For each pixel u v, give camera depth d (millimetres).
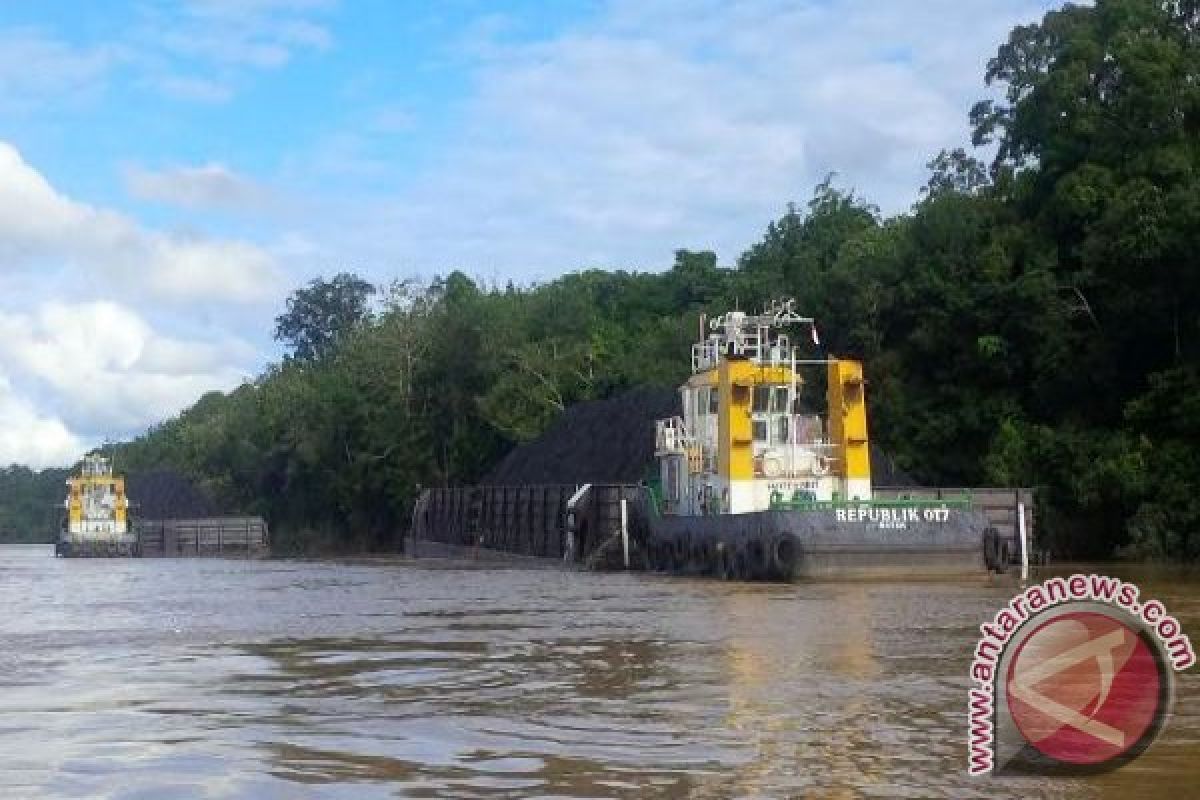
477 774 10922
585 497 54438
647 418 62781
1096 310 54625
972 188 74812
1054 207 55531
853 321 64750
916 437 59156
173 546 97750
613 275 112562
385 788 10492
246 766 11453
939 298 59656
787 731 12547
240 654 20688
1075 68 55281
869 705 13898
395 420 93812
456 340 92375
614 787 10359
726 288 95750
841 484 41719
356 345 100250
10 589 45250
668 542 46250
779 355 43969
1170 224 48812
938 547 35906
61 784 10852
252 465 111125
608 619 25484
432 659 19281
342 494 99125
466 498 74812
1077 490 50750
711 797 9984
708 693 14992
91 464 105625
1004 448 53656
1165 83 52250
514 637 22328
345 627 25266
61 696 16031
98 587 46375
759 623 23359
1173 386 49531
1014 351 56344
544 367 86500
